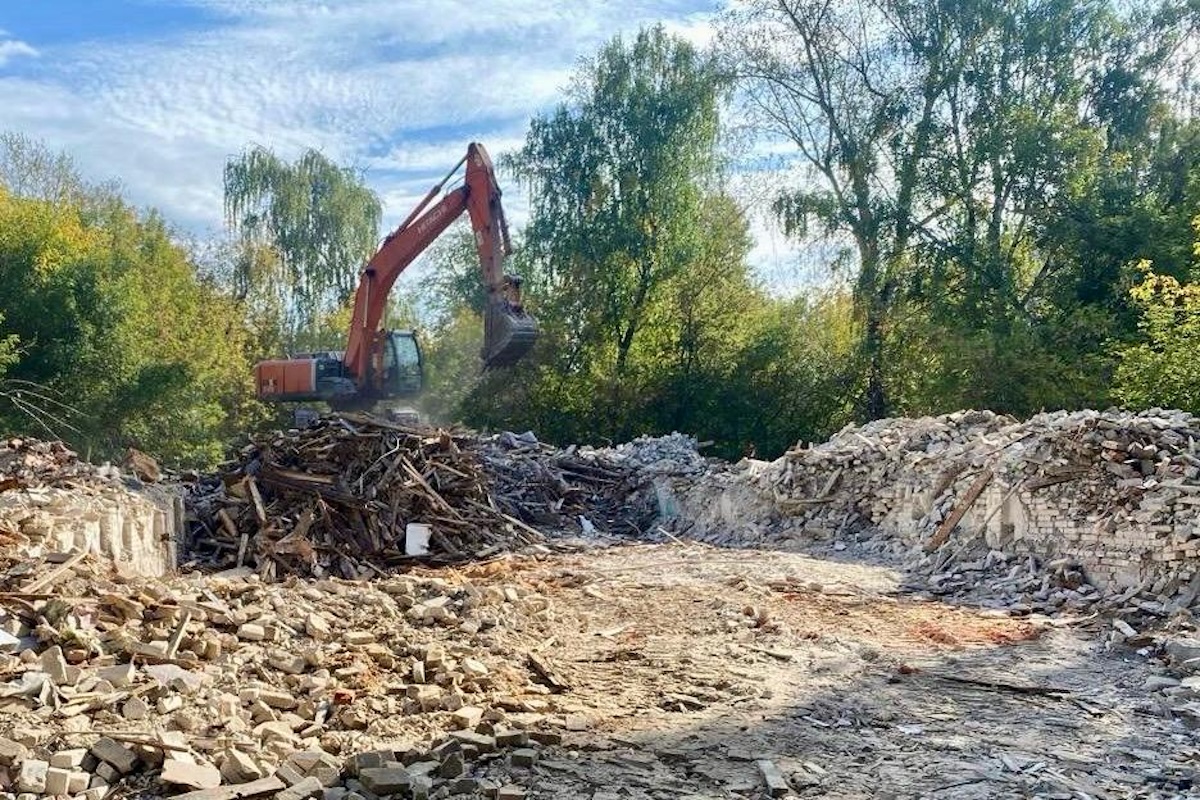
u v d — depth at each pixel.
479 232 20.73
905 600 12.59
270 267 48.88
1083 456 13.23
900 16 34.16
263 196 48.94
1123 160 32.47
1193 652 9.10
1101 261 32.06
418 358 23.84
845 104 35.12
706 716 7.33
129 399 29.81
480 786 5.62
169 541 13.89
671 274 38.44
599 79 38.78
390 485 17.61
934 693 8.23
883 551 16.06
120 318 30.25
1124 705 7.91
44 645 6.52
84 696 5.90
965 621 11.27
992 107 33.06
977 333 30.62
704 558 15.74
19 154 40.12
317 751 5.74
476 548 17.28
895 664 9.19
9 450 14.18
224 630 7.73
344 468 17.88
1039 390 28.61
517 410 38.19
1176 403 22.41
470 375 42.81
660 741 6.70
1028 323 30.98
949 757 6.60
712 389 37.59
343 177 50.12
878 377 35.12
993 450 15.27
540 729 6.71
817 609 11.80
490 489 20.33
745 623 10.73
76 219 34.69
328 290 50.22
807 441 36.47
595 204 39.00
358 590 10.09
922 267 33.72
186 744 5.54
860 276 34.50
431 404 40.00
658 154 37.62
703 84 37.41
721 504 19.95
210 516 16.75
